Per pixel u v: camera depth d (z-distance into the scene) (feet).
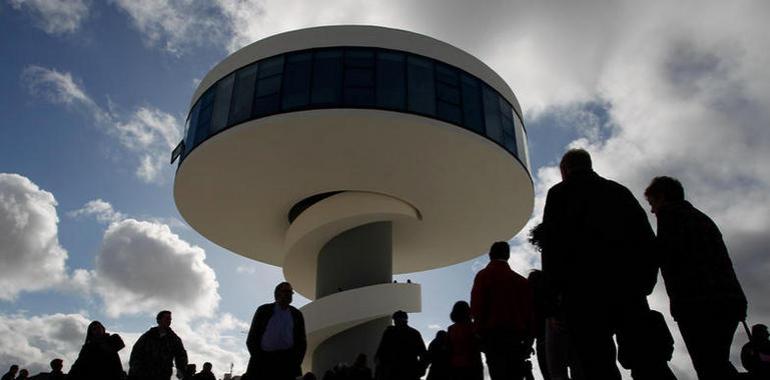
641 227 13.78
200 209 64.85
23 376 45.03
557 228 14.08
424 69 55.52
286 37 56.13
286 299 24.90
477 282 22.52
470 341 28.02
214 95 57.98
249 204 63.77
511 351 21.58
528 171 61.82
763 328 23.34
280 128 51.93
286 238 65.31
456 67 57.57
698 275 15.99
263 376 23.54
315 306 56.49
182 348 32.12
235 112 54.34
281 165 56.70
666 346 14.06
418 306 56.44
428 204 63.57
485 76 59.67
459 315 28.68
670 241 16.63
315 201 64.44
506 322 21.61
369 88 52.80
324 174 58.23
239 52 58.03
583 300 13.21
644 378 13.03
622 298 13.05
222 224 68.23
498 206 64.75
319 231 61.11
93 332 29.63
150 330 31.40
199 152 55.11
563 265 13.70
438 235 70.38
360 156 55.57
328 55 54.60
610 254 13.32
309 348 59.21
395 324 31.63
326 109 51.34
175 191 61.46
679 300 16.25
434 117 53.11
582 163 15.02
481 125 56.08
